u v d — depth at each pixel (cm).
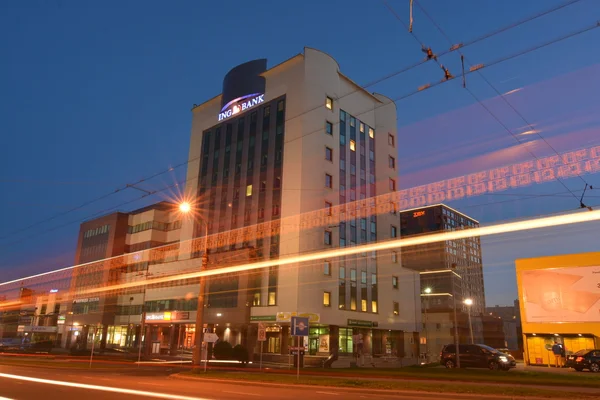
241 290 4656
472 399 1452
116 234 7050
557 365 3753
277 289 4419
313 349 4494
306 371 2750
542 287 4209
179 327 5428
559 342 4075
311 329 4581
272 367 3638
